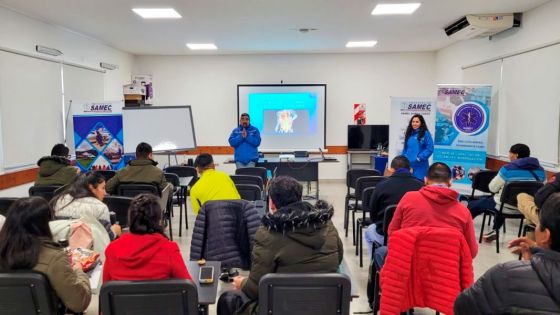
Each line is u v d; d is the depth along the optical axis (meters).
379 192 3.30
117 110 6.12
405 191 3.23
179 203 5.11
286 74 8.94
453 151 6.02
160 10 5.14
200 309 1.97
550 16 4.79
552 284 1.11
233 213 2.78
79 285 1.99
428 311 3.02
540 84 4.98
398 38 7.18
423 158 5.21
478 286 1.24
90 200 2.88
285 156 7.29
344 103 8.97
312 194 7.69
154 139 6.63
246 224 2.74
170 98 9.04
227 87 8.99
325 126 8.96
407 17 5.59
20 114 5.08
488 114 5.82
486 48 6.43
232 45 7.78
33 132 5.35
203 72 8.98
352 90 8.94
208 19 5.63
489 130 6.32
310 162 7.09
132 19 5.59
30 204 1.92
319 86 8.87
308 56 8.88
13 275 1.80
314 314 1.75
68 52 6.26
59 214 2.79
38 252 1.89
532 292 1.13
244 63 8.94
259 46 7.92
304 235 1.84
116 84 8.08
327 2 4.79
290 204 1.92
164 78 9.01
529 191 4.08
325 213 1.89
